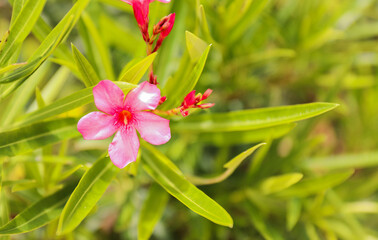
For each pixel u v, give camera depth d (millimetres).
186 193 315
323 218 439
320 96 491
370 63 487
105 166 321
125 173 395
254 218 402
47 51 296
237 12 377
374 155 441
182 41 419
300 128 469
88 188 311
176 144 442
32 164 354
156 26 295
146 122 296
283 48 463
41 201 325
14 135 321
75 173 380
